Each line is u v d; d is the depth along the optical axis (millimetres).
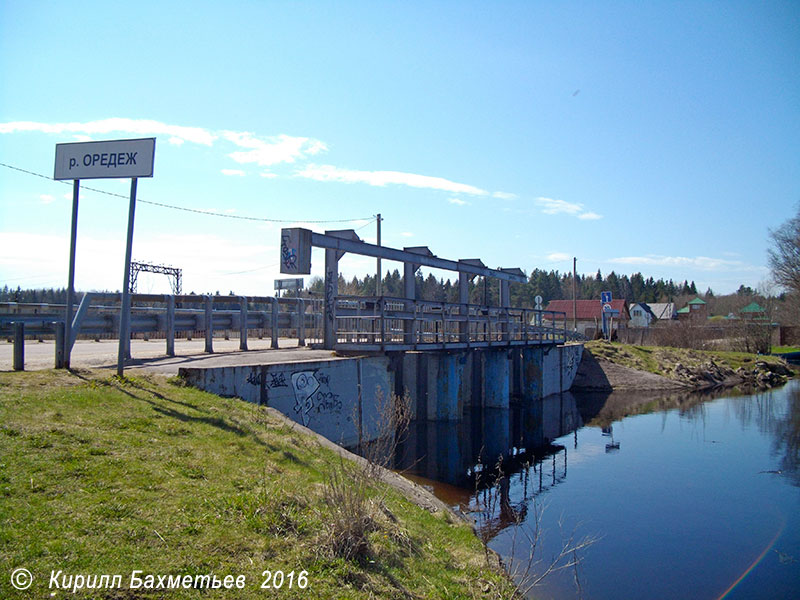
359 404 17219
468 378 29922
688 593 10672
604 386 42656
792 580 11297
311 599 5668
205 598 5215
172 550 5738
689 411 32500
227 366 12703
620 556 12211
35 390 9250
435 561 7863
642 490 17125
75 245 11039
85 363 13359
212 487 7320
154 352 17797
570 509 15180
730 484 17891
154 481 7047
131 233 10945
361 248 19906
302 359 16281
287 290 38156
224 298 19188
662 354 49562
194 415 9930
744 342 59312
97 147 10750
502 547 12070
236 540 6246
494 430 25484
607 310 55625
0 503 5734
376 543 7309
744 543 13180
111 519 5965
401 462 18406
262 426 10797
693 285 163375
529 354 34656
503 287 31953
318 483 8594
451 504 14711
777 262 52750
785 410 32812
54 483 6371
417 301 20641
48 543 5293
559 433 25859
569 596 10227
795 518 14914
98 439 7805
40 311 16719
